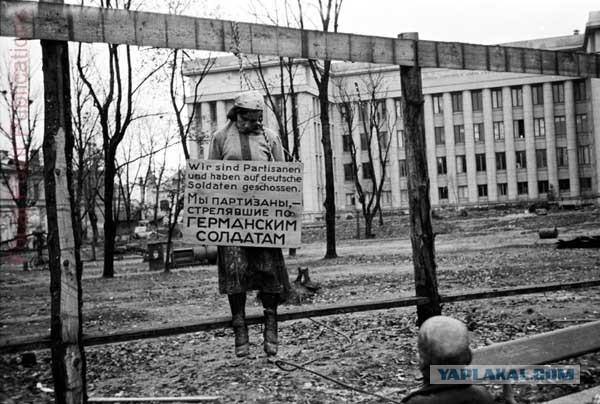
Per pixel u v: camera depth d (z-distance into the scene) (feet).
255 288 16.30
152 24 14.78
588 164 274.36
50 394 21.22
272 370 23.13
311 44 17.28
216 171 16.22
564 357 15.97
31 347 13.23
